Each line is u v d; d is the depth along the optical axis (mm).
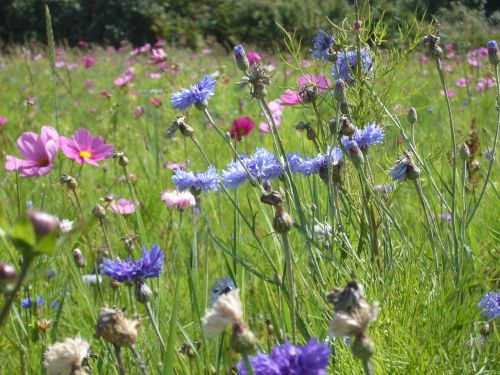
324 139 620
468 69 2178
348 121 571
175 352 550
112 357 540
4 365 607
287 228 406
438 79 2004
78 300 737
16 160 695
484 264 592
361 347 324
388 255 566
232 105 1873
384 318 495
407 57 672
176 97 583
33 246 219
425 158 681
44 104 2109
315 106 629
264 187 601
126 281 461
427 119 1458
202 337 586
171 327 453
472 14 2598
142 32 5391
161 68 1938
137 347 568
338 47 653
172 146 1459
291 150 1061
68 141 754
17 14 5695
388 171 579
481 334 509
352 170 669
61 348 375
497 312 540
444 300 522
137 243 795
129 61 3162
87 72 3174
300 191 771
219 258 804
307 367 317
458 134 1269
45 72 3127
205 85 582
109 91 2426
